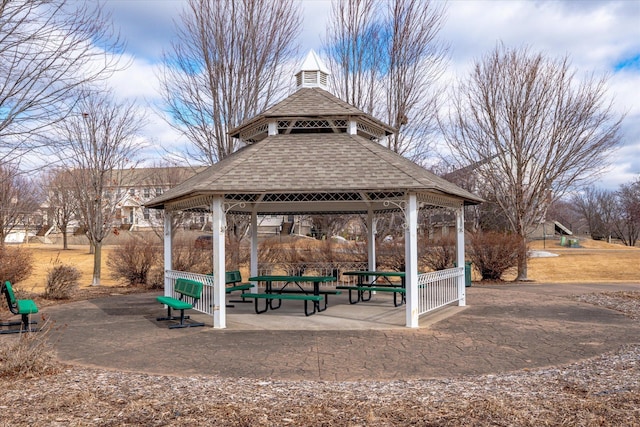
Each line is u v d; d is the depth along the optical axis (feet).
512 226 71.92
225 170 33.32
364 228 79.41
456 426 14.38
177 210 41.88
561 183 68.90
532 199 67.77
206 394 17.90
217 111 60.80
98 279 62.75
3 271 45.83
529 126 66.90
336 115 39.58
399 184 31.07
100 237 62.90
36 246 153.38
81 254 119.44
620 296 47.62
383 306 42.73
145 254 62.34
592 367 21.89
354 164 34.09
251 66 60.95
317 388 18.90
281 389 18.75
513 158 70.95
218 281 32.78
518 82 66.69
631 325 32.86
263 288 55.52
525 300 45.62
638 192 185.88
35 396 17.47
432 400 16.90
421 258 65.36
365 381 20.15
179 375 21.25
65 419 15.17
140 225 145.07
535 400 16.66
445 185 37.50
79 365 23.20
